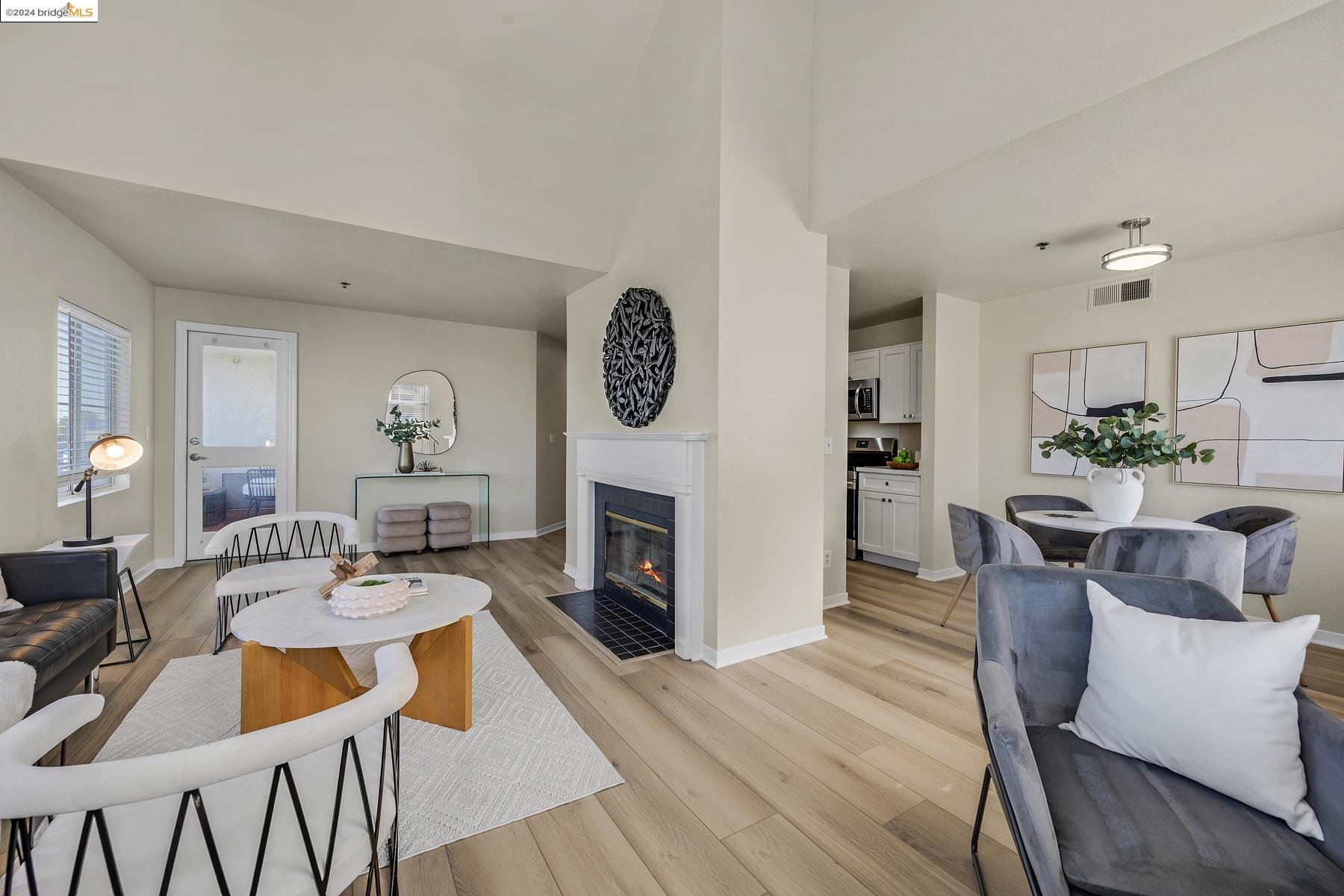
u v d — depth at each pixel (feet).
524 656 9.05
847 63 9.03
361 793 3.00
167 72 8.27
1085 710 4.14
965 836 5.07
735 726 6.94
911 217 9.11
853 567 15.56
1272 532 8.27
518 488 19.39
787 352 9.44
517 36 10.31
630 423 11.02
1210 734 3.47
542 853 4.83
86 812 2.22
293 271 12.45
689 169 9.46
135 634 9.72
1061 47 6.35
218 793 3.34
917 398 15.34
